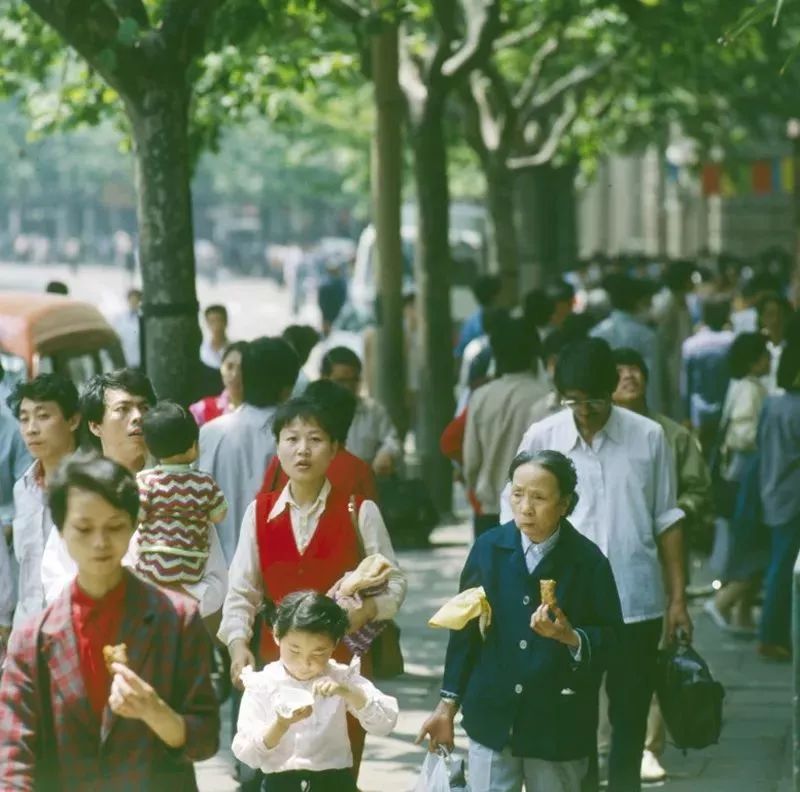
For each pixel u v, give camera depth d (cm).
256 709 800
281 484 939
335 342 3831
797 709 718
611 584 827
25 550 912
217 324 2197
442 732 836
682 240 7131
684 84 3016
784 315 1688
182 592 909
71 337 1695
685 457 1132
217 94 2072
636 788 945
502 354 1335
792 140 3597
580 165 4184
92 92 2036
